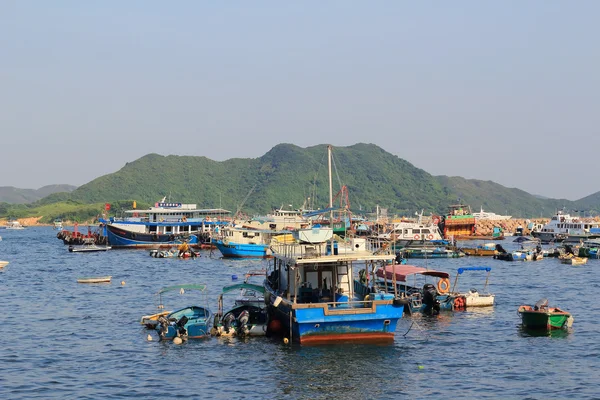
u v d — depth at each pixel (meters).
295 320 43.72
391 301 44.50
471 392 36.41
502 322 55.38
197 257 133.75
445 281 64.38
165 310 63.44
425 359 42.94
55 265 119.88
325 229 47.09
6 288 82.94
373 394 35.97
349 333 45.06
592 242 157.00
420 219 186.75
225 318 51.31
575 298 71.12
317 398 35.38
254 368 41.00
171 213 177.25
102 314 61.72
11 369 41.72
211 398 35.69
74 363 43.19
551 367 41.34
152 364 42.62
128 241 162.38
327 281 47.66
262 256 130.88
